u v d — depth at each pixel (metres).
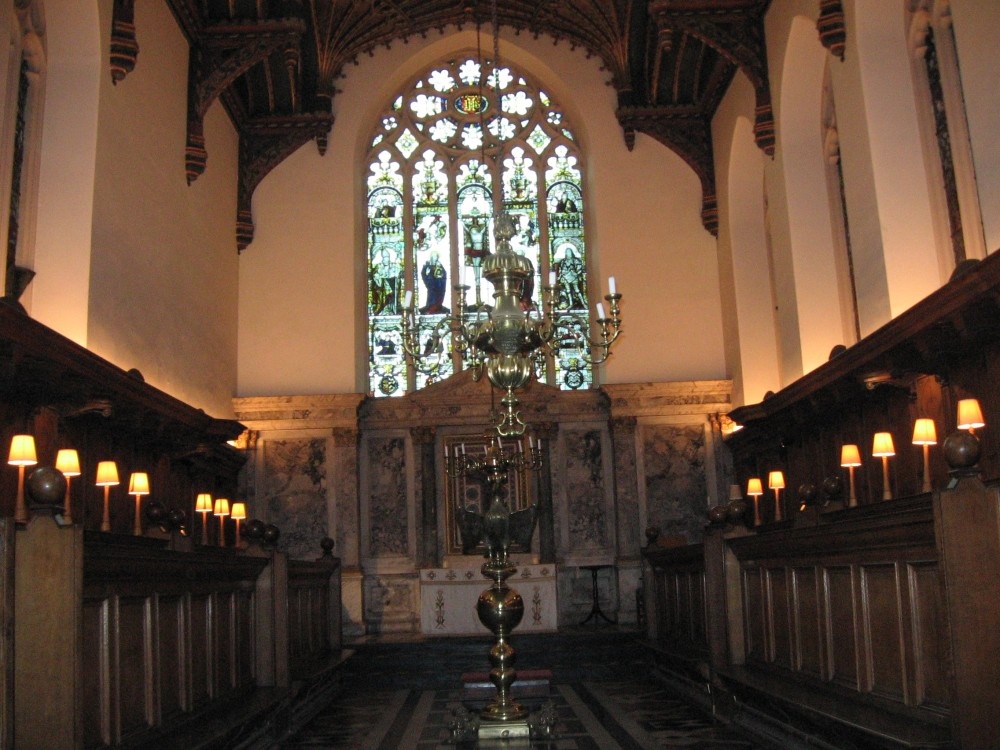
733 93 18.55
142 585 7.32
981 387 10.20
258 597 11.02
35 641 5.88
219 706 9.13
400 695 14.17
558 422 19.95
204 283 17.39
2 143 11.13
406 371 20.64
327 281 20.05
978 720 5.53
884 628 7.00
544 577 17.67
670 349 20.00
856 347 11.87
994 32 10.89
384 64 20.92
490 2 20.59
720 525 11.25
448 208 21.41
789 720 8.47
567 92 21.03
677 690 12.94
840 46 13.18
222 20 16.58
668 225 20.41
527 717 9.86
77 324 11.92
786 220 15.98
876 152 12.59
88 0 12.15
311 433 19.36
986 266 8.81
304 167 20.44
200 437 15.70
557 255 21.28
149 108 14.42
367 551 19.38
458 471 11.16
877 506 7.68
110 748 6.57
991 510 5.66
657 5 16.11
